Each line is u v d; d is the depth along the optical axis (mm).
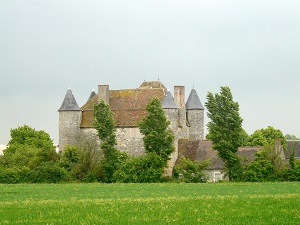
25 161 121938
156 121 111000
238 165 107375
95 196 61938
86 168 109375
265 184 87125
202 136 138000
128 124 129875
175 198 55719
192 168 104188
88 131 131375
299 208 43031
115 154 113688
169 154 110062
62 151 117812
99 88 134625
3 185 90562
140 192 69062
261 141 171750
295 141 161500
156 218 38938
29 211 43625
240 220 37438
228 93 111062
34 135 168875
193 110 137500
